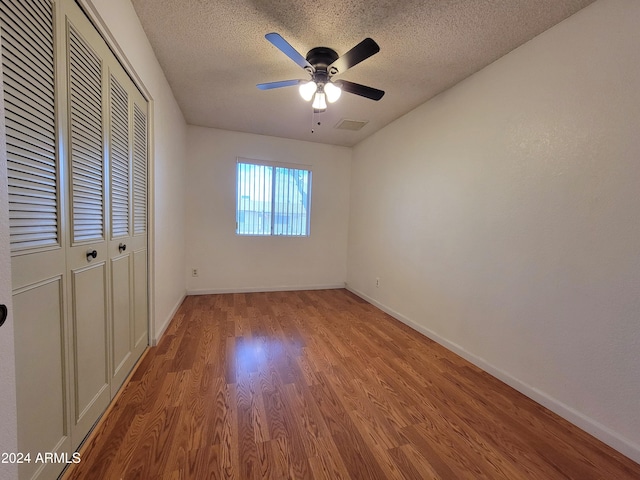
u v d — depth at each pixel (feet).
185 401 5.08
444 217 8.04
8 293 2.09
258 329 8.75
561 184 5.12
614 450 4.29
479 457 4.10
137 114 5.97
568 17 5.01
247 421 4.63
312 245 14.11
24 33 2.71
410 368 6.65
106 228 4.61
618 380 4.32
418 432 4.56
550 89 5.30
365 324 9.57
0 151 2.02
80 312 3.86
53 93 3.19
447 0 4.83
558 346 5.14
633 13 4.17
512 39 5.74
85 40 3.84
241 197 12.87
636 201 4.15
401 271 10.02
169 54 6.70
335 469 3.79
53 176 3.23
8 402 2.08
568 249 5.00
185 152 11.53
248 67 7.23
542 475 3.84
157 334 7.43
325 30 5.70
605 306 4.49
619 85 4.33
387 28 5.58
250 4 5.10
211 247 12.50
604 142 4.50
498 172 6.37
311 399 5.32
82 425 3.96
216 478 3.57
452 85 7.75
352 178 14.20
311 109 9.77
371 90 6.54
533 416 5.04
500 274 6.30
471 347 7.04
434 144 8.47
